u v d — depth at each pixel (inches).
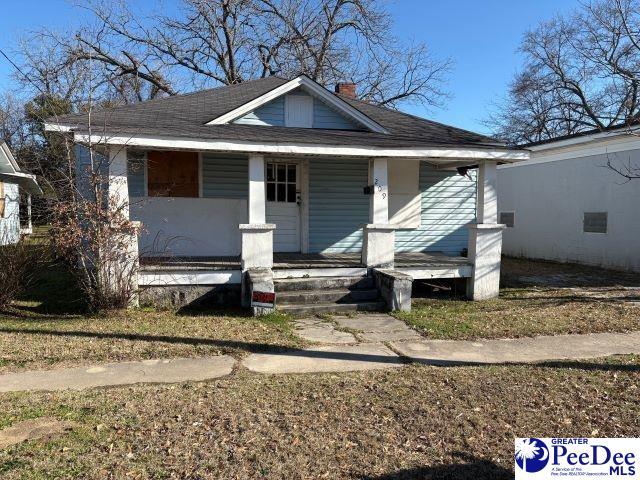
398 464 115.6
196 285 298.0
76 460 114.0
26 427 130.7
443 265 338.3
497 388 165.5
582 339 232.7
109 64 936.9
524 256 624.1
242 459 116.3
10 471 108.5
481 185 342.6
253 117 367.2
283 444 124.0
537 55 1144.8
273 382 168.9
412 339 229.8
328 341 224.5
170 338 221.8
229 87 463.8
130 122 305.6
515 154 334.6
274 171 408.5
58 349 201.9
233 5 968.3
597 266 512.7
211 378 173.0
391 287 292.8
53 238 268.7
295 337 229.8
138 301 285.3
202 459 115.7
